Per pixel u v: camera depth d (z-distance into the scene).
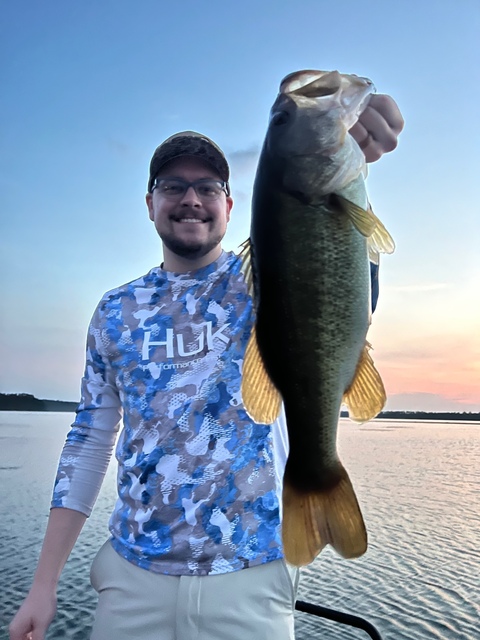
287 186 0.69
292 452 0.72
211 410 0.90
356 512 0.69
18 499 9.75
